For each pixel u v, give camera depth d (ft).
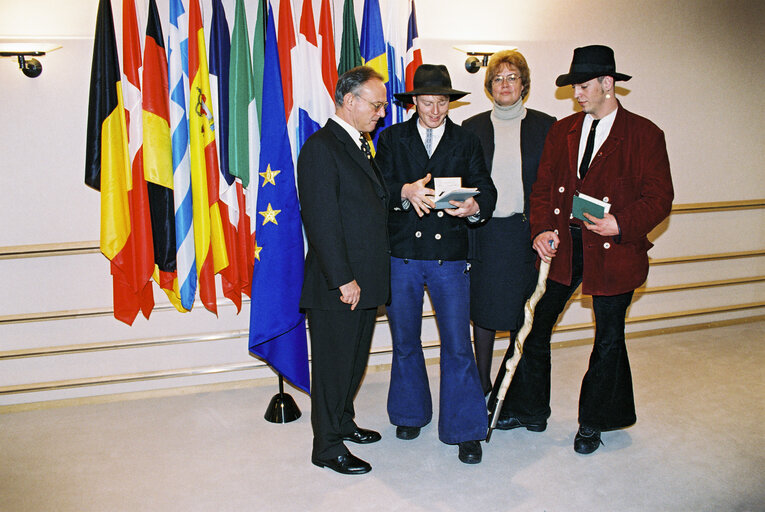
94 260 10.76
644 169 8.37
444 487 8.17
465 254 8.78
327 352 8.18
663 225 14.17
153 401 11.14
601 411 8.92
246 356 11.72
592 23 12.75
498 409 9.33
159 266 10.25
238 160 9.95
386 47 10.96
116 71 9.49
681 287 14.47
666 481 8.25
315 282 8.10
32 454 9.20
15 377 10.80
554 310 9.28
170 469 8.70
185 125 9.87
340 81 7.86
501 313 10.05
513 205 9.84
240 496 8.00
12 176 10.21
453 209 8.23
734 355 12.93
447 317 8.78
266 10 10.19
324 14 10.25
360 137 8.21
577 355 13.08
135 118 9.75
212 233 10.23
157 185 10.00
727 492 7.98
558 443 9.36
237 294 11.03
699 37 13.55
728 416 10.14
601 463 8.75
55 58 10.06
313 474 8.55
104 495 8.03
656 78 13.43
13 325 10.66
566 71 12.75
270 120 9.78
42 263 10.58
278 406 10.25
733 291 15.08
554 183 9.06
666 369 12.17
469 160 9.02
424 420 9.53
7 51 9.55
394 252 8.80
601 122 8.59
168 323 11.23
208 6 10.37
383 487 8.18
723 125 14.17
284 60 10.13
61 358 10.92
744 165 14.57
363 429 9.52
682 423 9.91
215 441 9.56
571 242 8.77
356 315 8.05
